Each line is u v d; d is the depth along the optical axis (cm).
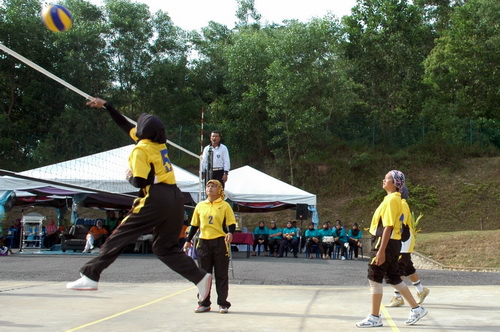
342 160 3572
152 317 594
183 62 4066
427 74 4106
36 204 2306
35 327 516
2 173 562
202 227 659
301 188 3416
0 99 3800
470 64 3819
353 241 2045
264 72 3569
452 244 1872
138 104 4081
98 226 1967
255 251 2167
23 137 3716
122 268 1319
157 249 516
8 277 1080
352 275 1259
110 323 546
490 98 3841
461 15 3966
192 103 3981
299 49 3488
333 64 3541
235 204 2172
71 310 637
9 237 2150
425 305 738
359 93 3828
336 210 3195
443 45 4047
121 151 2128
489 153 3541
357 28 3897
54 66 3722
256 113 3628
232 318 595
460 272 1442
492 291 925
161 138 479
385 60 3766
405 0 3878
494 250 1739
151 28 4025
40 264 1398
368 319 548
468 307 716
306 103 3494
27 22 3638
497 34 3872
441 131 3706
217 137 1109
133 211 466
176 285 959
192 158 3653
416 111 3869
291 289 921
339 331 518
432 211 3059
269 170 3609
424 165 3444
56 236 2238
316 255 2111
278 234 2094
